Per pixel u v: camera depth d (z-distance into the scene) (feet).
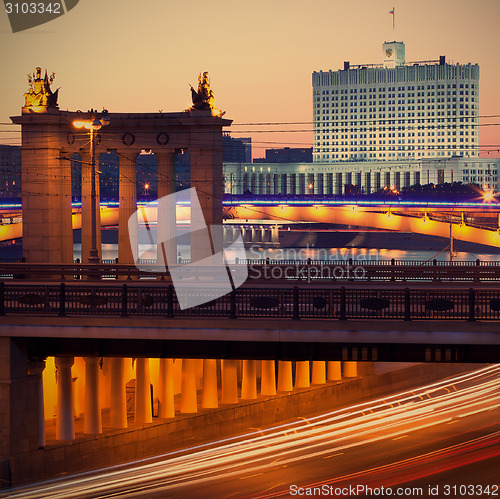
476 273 203.82
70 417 149.48
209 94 267.39
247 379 186.70
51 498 138.72
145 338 133.80
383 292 132.67
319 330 129.18
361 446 172.96
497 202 612.29
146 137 268.21
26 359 140.97
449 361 128.98
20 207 530.27
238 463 159.74
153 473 152.56
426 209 558.97
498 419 197.06
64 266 216.13
